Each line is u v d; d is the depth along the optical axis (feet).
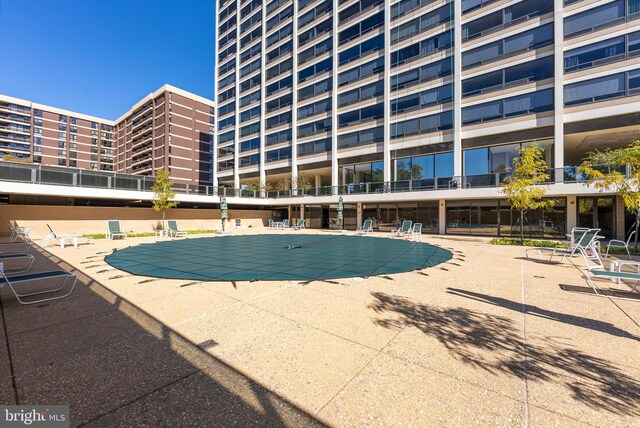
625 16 53.83
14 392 8.36
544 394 8.36
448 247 44.62
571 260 32.42
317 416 7.48
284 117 114.01
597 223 56.29
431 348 11.21
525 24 63.62
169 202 72.74
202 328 13.15
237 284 21.29
